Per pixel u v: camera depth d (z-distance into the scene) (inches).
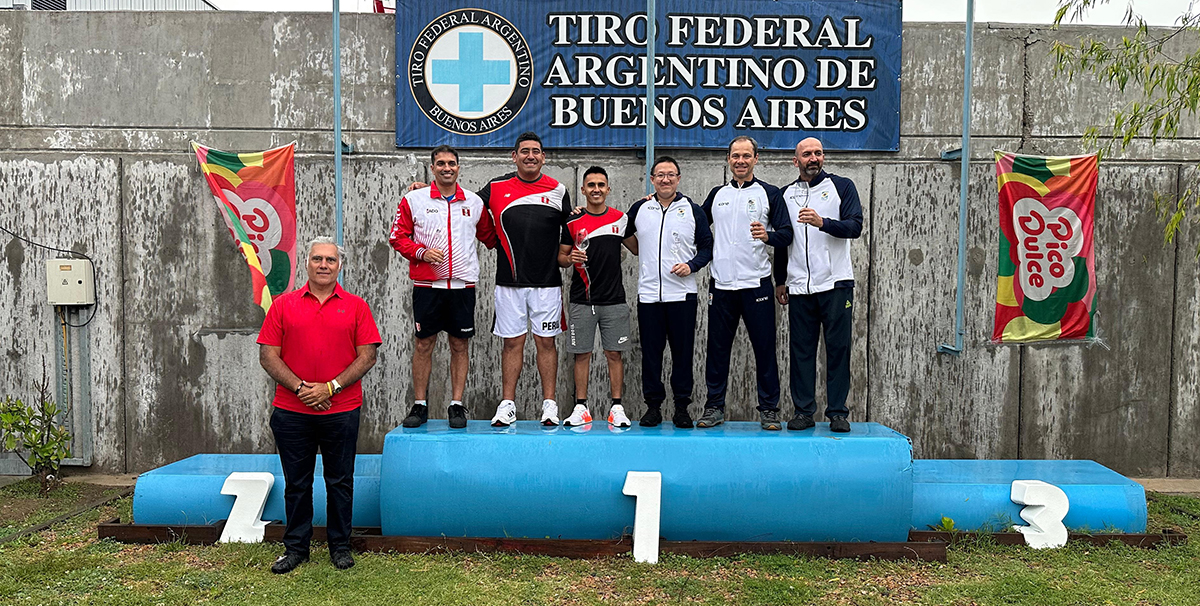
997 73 221.0
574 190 220.2
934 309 222.5
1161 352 225.1
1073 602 137.6
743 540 161.9
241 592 137.9
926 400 223.5
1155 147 222.4
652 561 153.9
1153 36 222.2
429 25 216.2
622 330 183.0
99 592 138.4
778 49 217.8
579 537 162.2
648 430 176.2
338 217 209.8
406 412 221.8
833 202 174.7
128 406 222.7
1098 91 221.6
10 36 218.2
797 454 162.6
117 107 219.3
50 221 220.4
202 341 221.6
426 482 161.3
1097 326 224.1
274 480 170.6
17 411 203.0
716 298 181.5
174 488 170.6
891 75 218.5
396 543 159.2
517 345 181.9
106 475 222.2
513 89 217.9
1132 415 225.6
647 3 212.2
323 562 151.0
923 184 220.8
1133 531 171.3
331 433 146.2
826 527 161.2
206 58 219.0
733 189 181.0
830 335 175.6
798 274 177.0
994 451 225.0
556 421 181.6
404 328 220.5
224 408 222.5
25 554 158.2
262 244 215.0
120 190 219.6
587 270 180.5
